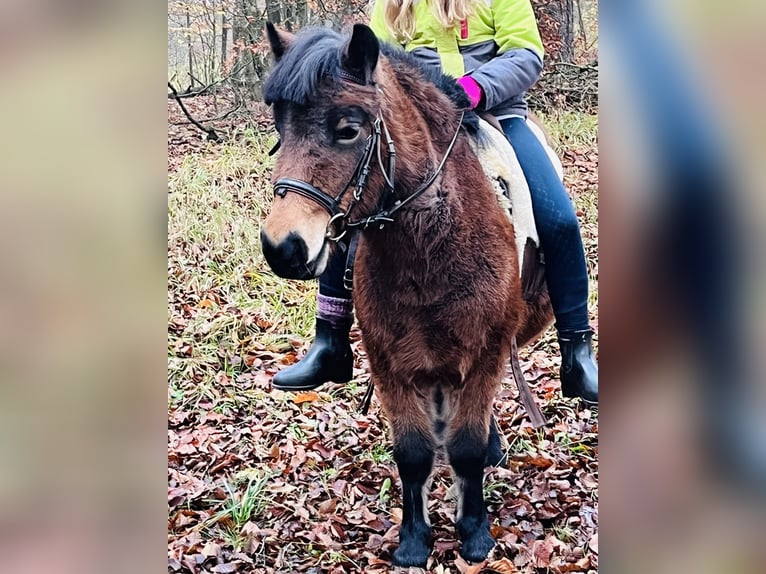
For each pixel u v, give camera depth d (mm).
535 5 9117
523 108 2977
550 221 2764
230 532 3252
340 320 3031
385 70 2350
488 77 2619
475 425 2641
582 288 2824
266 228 2098
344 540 3186
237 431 4102
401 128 2324
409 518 2822
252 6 8969
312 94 2096
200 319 5172
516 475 3520
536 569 2906
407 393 2588
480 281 2439
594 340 4742
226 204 6562
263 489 3562
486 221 2479
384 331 2490
